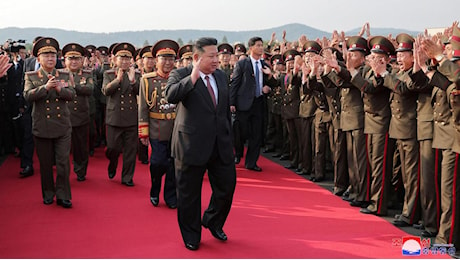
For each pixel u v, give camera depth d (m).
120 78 6.37
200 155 4.16
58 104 5.49
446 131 4.48
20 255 4.07
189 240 4.22
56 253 4.11
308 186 6.79
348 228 4.91
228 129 4.35
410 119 5.05
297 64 7.25
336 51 6.48
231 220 5.16
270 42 11.03
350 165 5.93
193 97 4.19
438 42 4.28
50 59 5.50
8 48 8.39
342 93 5.89
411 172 5.08
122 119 6.47
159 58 5.53
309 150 7.49
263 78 7.78
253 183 6.93
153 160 5.51
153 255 4.07
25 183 6.71
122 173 6.70
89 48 10.29
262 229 4.85
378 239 4.56
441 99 4.50
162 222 5.05
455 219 4.39
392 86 4.98
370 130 5.45
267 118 9.84
